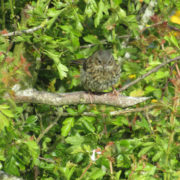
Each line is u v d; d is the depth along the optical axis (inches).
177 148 179.5
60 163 177.3
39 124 208.2
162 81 216.7
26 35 173.0
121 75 225.3
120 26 227.1
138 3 225.6
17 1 208.5
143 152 169.3
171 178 174.6
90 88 217.8
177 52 209.0
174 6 215.5
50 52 170.1
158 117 226.1
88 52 219.3
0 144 160.7
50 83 209.2
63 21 186.4
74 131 183.5
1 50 166.9
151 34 210.8
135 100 188.1
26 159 171.6
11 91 144.3
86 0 171.5
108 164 156.3
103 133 180.5
